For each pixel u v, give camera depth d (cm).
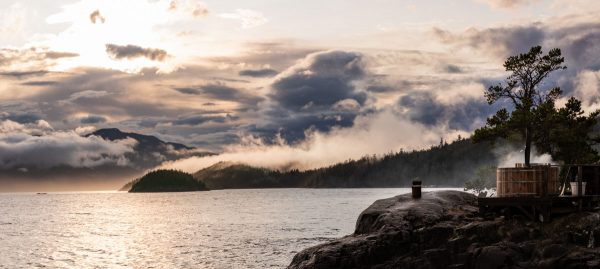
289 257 7250
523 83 5322
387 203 4197
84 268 6938
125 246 9338
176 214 19325
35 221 16975
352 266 3644
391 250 3681
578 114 5394
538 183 3812
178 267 6694
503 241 3534
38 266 7156
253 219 15062
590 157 5381
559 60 5222
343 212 17425
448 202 4169
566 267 3300
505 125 4972
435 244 3662
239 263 6812
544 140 5281
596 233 3456
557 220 3653
